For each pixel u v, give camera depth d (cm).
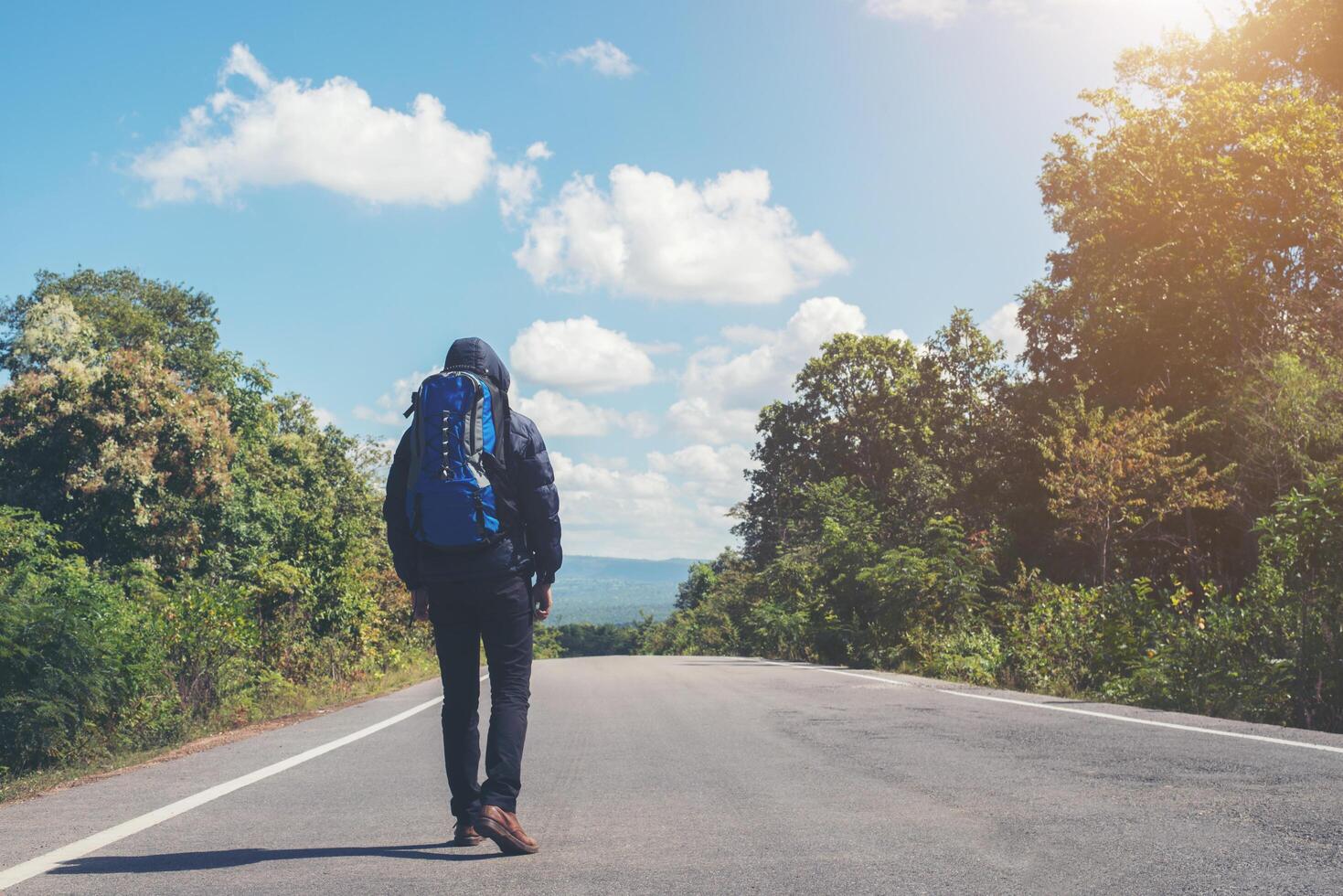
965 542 2170
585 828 421
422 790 544
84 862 382
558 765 609
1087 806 432
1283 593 998
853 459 4994
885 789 493
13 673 814
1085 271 2936
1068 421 2159
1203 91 2486
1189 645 1049
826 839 386
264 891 327
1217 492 2066
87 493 2292
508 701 381
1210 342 2630
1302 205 2348
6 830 468
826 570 2247
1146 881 313
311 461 3581
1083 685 1245
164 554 2352
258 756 721
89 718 862
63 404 2341
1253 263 2500
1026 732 696
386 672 2106
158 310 4716
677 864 352
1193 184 2444
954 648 1636
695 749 668
